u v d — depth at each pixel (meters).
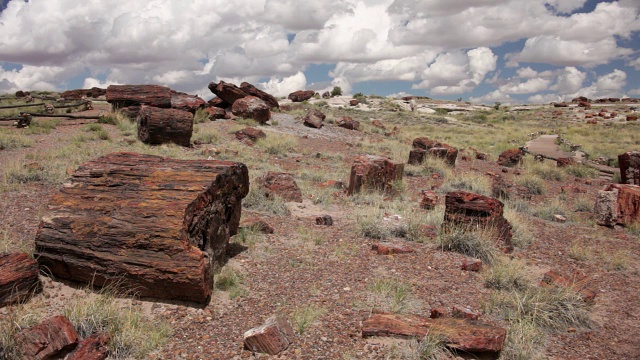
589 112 59.88
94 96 47.72
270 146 20.53
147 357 4.70
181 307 5.67
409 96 79.50
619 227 11.98
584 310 6.18
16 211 8.45
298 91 62.44
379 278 7.02
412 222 9.53
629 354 5.27
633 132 40.28
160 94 23.47
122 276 5.61
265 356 4.78
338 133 28.06
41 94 47.91
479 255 8.19
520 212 12.95
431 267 7.65
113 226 5.74
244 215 9.87
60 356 4.51
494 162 24.31
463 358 4.84
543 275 7.69
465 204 8.89
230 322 5.48
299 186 14.13
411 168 18.88
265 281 6.72
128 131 19.58
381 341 5.06
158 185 6.18
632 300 6.98
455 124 47.69
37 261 5.85
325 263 7.59
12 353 4.30
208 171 6.59
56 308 5.35
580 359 5.11
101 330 4.94
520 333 5.31
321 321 5.54
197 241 6.13
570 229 11.36
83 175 6.48
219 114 26.02
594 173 22.52
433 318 5.50
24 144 15.67
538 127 48.19
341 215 11.09
